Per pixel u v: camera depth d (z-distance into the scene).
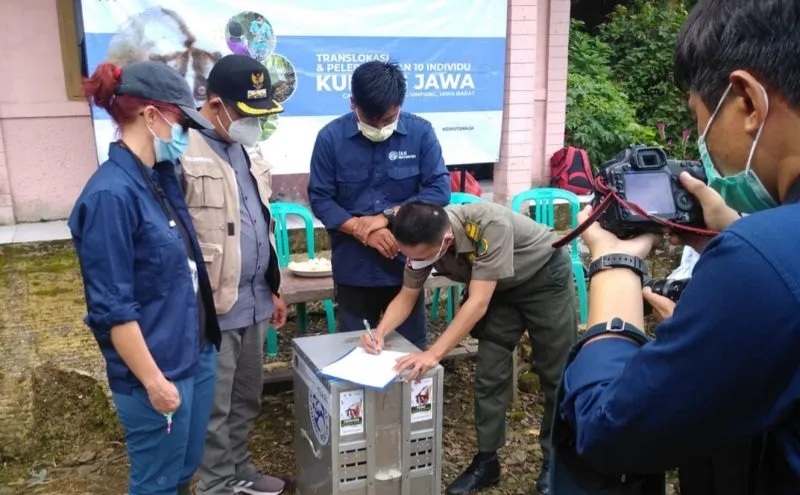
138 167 1.88
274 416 3.45
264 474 2.94
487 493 2.88
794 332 0.67
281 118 4.89
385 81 2.69
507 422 3.46
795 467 0.72
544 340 2.77
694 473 0.94
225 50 4.62
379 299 3.08
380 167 2.91
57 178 4.75
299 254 4.76
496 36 5.38
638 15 9.16
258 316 2.59
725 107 0.79
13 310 3.63
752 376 0.70
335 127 2.92
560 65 6.04
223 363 2.48
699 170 1.10
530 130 5.71
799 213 0.72
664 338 0.76
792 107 0.74
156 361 1.91
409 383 2.34
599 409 0.83
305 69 4.89
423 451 2.43
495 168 5.84
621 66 8.77
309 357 2.46
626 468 0.85
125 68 1.88
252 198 2.56
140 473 2.03
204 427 2.25
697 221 1.05
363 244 2.91
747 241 0.70
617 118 7.64
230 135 2.41
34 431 3.05
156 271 1.88
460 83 5.36
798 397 0.69
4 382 3.21
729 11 0.77
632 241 1.07
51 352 3.41
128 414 1.94
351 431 2.31
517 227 2.66
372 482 2.37
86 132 4.76
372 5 4.98
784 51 0.72
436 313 4.57
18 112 4.58
